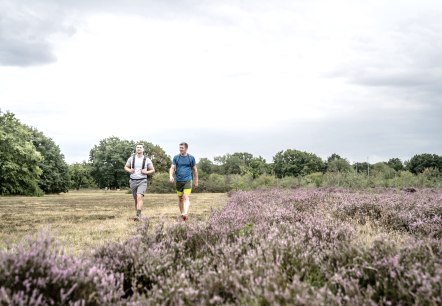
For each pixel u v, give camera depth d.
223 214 7.33
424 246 3.70
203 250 4.21
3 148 46.09
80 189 101.44
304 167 99.25
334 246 4.19
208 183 46.56
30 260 2.81
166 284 3.02
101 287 2.84
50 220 9.96
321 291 2.66
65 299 2.64
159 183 47.84
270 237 4.18
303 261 3.54
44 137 69.31
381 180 28.02
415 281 2.78
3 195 48.22
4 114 47.69
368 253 3.57
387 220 6.91
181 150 9.50
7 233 7.21
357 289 2.78
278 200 12.32
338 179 29.03
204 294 2.83
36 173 49.56
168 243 4.38
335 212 8.04
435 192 19.02
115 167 96.44
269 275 3.00
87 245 5.53
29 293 2.59
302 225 5.37
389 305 2.62
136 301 2.76
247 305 2.67
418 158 86.62
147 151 104.44
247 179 37.19
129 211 13.34
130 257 3.66
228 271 3.22
